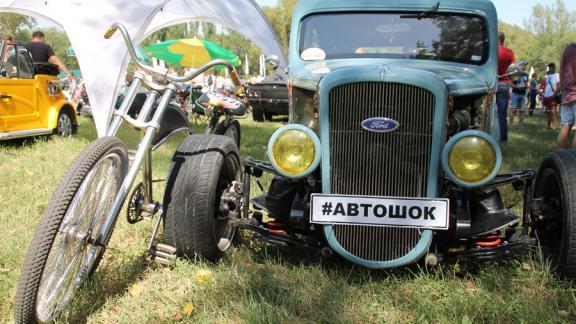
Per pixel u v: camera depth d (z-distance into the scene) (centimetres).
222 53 1728
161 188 504
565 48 713
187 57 1692
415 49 399
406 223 288
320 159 292
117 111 284
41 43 941
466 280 312
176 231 312
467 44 397
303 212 307
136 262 325
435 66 379
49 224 220
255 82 1360
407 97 282
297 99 364
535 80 2089
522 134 1161
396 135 286
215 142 327
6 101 761
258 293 283
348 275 307
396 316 266
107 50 774
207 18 983
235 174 356
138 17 780
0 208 434
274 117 1653
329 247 302
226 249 339
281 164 289
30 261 215
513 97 1384
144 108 289
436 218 287
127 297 282
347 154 292
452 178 275
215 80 1811
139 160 274
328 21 420
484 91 344
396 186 290
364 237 296
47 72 866
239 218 340
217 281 300
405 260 293
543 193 330
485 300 276
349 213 292
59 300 246
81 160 237
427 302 277
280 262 332
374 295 286
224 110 418
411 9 412
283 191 327
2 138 736
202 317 261
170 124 387
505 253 288
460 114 319
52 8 777
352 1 424
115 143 263
